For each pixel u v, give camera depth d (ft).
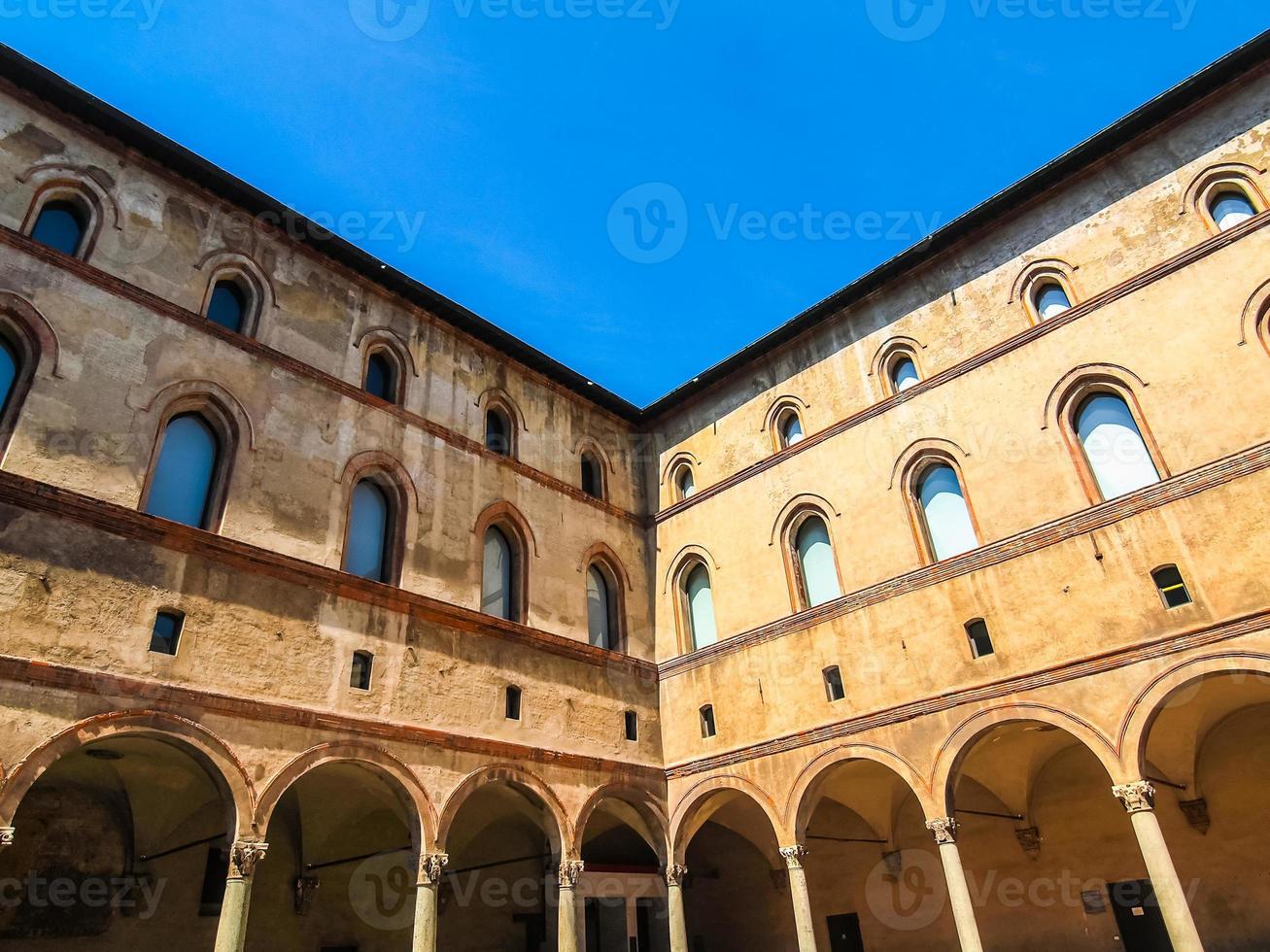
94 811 70.28
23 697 51.96
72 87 70.03
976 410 80.18
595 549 96.58
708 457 102.99
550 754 79.25
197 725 58.59
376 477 79.87
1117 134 79.10
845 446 88.53
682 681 92.27
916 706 73.46
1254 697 70.54
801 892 75.05
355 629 70.33
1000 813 85.25
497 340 96.73
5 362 61.16
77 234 69.46
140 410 65.31
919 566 78.28
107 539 59.06
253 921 75.82
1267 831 71.36
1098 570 67.92
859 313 94.02
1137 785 60.85
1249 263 68.59
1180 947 56.29
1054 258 80.84
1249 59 74.23
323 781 71.92
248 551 65.82
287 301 80.02
